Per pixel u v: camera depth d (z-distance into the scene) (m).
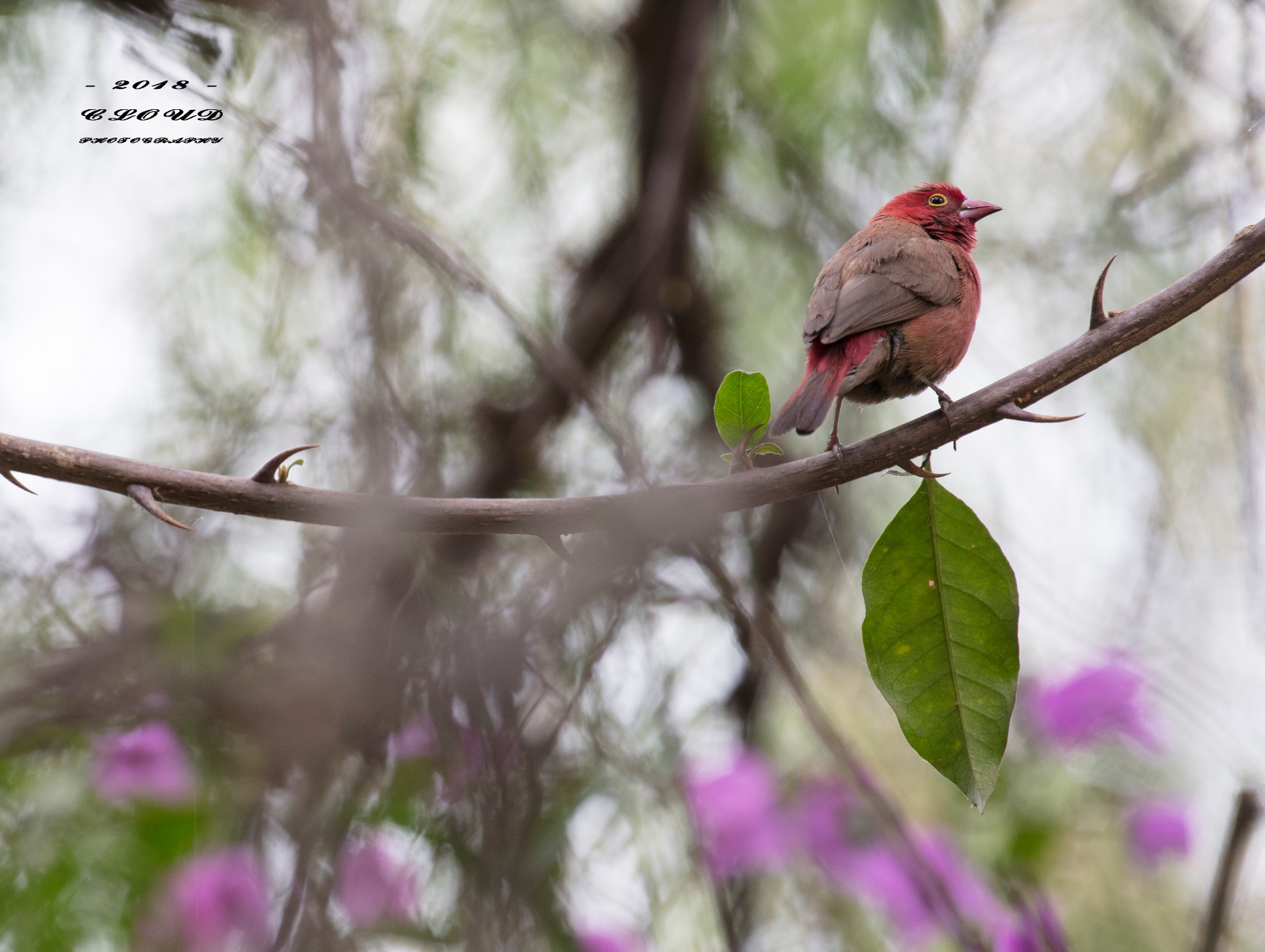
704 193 9.88
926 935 7.56
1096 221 9.60
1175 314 4.84
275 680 7.37
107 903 6.60
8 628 7.43
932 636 4.80
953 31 9.64
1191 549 9.10
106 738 7.02
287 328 8.65
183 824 6.81
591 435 9.06
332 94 8.03
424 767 7.23
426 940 6.89
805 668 8.89
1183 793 7.96
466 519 4.45
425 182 9.04
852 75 9.55
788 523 8.97
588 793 7.44
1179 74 9.52
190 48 8.16
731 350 9.60
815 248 9.73
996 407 4.86
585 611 7.74
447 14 9.43
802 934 8.24
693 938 7.77
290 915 6.80
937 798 8.69
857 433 9.45
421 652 7.43
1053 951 7.27
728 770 7.82
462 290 8.20
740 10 9.84
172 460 8.45
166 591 7.73
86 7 8.05
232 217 8.77
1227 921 7.01
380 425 8.00
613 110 10.06
